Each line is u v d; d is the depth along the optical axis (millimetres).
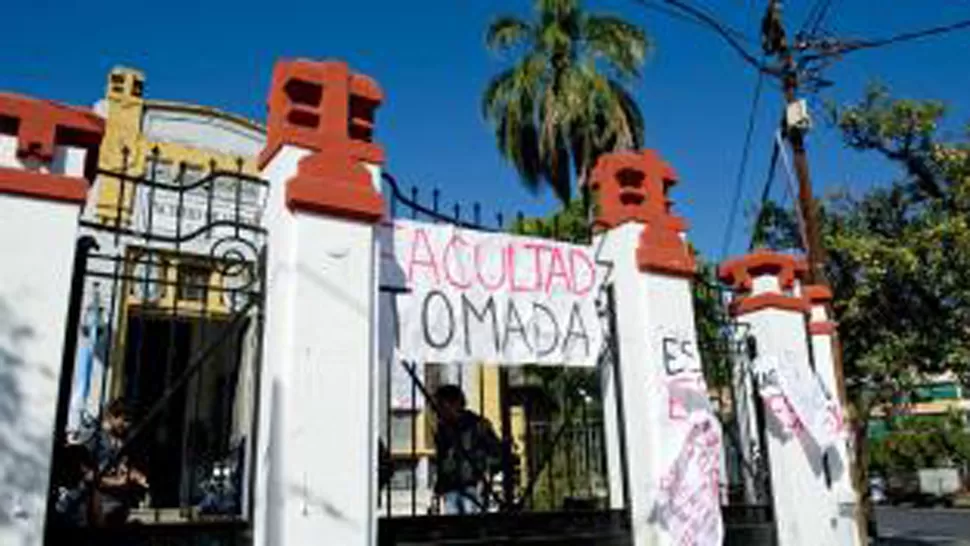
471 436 5559
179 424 6984
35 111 4070
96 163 4352
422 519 4723
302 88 4805
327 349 4324
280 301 4367
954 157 14266
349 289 4480
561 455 6512
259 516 4105
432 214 5574
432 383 7996
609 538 5449
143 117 11289
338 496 4148
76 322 4105
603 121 17312
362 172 4730
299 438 4125
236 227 4684
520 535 5066
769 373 6914
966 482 41969
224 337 4488
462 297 5473
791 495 6648
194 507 5578
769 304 7168
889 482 44438
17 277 3787
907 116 14586
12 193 3871
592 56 17922
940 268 13820
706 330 7125
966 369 14008
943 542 16250
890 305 14273
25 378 3688
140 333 5211
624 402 5828
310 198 4457
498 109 18078
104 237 5613
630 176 6336
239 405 5410
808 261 10742
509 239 5820
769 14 11859
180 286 4516
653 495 5562
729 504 6547
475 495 5508
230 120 11914
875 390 14438
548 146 17297
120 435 4816
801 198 11008
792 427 6801
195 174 8672
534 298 5777
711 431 5902
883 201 15266
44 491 3613
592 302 6047
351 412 4309
